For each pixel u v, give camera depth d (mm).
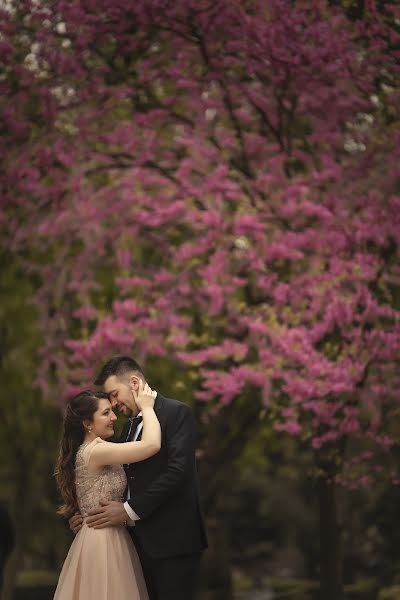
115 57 10227
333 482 10781
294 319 9672
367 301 9695
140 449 6465
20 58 9914
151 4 9594
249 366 9953
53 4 9633
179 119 10961
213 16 9789
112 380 6930
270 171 10789
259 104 10672
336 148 10570
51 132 10438
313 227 10570
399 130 9664
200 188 10812
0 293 14328
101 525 6602
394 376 10578
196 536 6754
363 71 9750
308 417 10914
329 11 9695
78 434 6887
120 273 12953
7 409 15016
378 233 9820
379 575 17484
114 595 6535
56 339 12188
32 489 16125
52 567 19719
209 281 10500
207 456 11758
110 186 11461
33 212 11391
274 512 22844
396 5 9539
